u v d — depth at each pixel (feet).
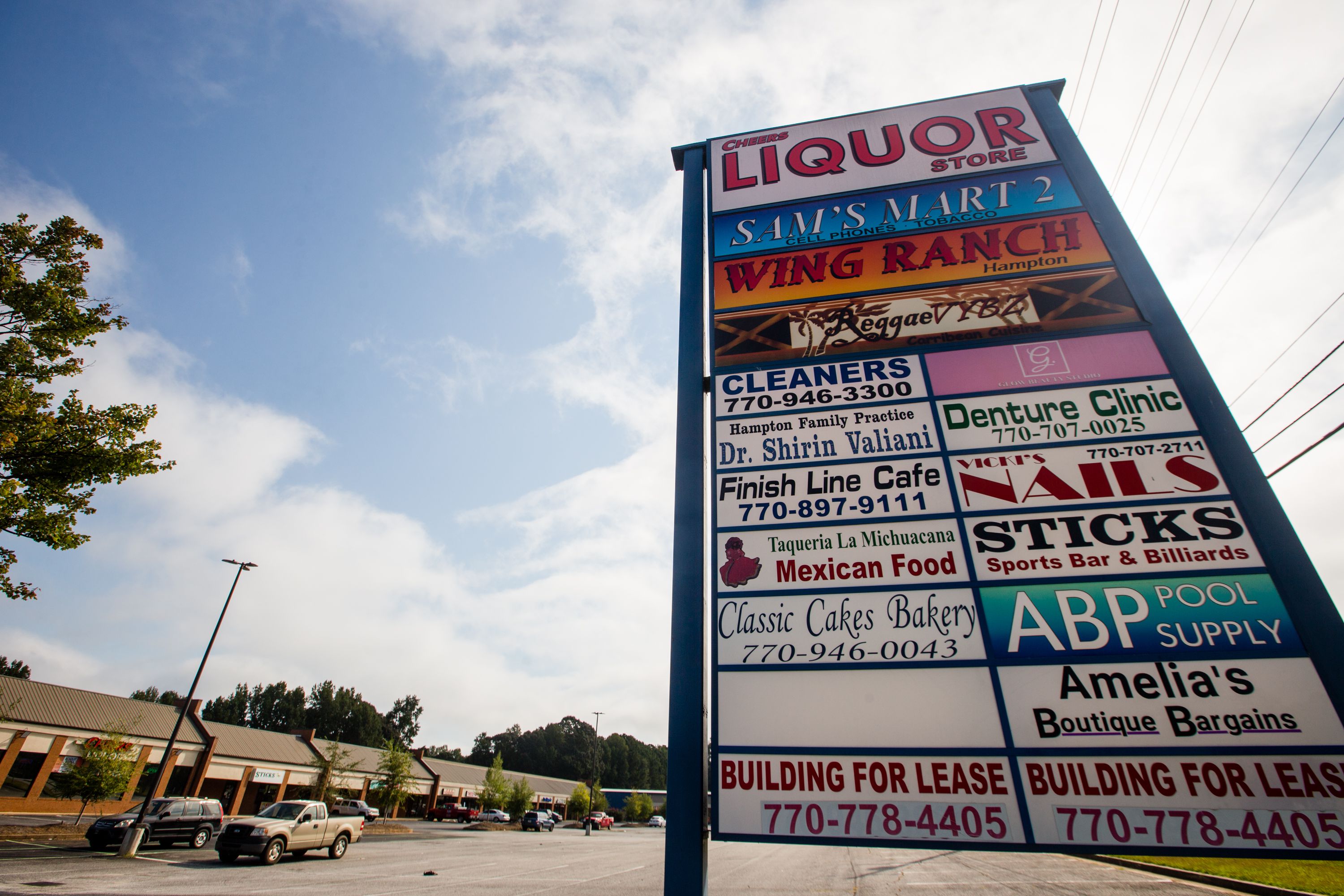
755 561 14.96
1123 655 12.67
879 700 13.06
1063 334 16.75
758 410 17.12
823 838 12.05
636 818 269.64
